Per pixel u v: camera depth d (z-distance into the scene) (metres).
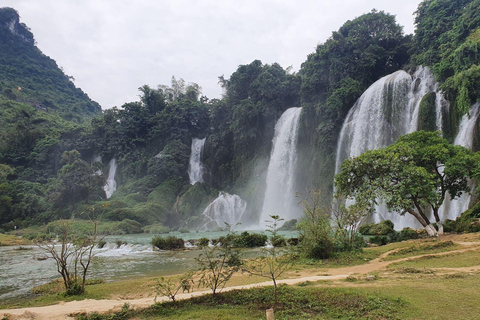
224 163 69.75
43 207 61.97
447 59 34.66
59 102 153.00
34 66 169.12
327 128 47.06
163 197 64.94
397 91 40.94
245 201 59.34
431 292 7.74
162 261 21.00
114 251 27.62
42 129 89.62
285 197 54.12
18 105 107.31
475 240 16.23
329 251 15.32
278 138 58.62
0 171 70.56
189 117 78.75
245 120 61.41
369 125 42.59
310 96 52.72
